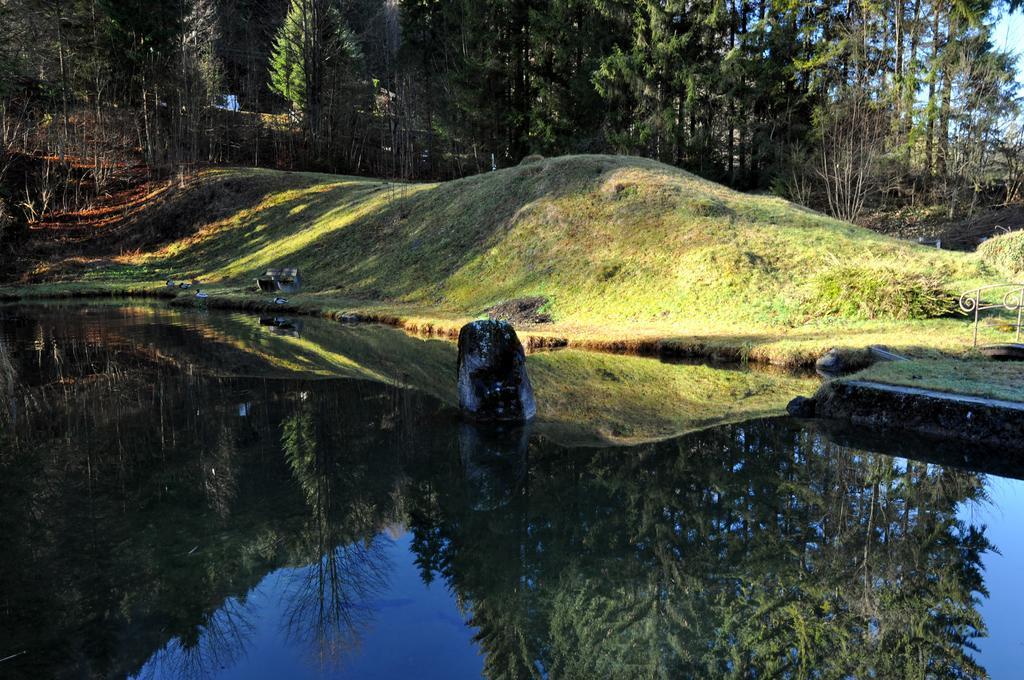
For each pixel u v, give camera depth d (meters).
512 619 3.91
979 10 26.91
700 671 3.33
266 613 4.00
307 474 6.63
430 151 50.31
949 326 12.68
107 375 12.28
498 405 8.90
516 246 23.34
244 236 36.28
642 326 16.44
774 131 33.06
